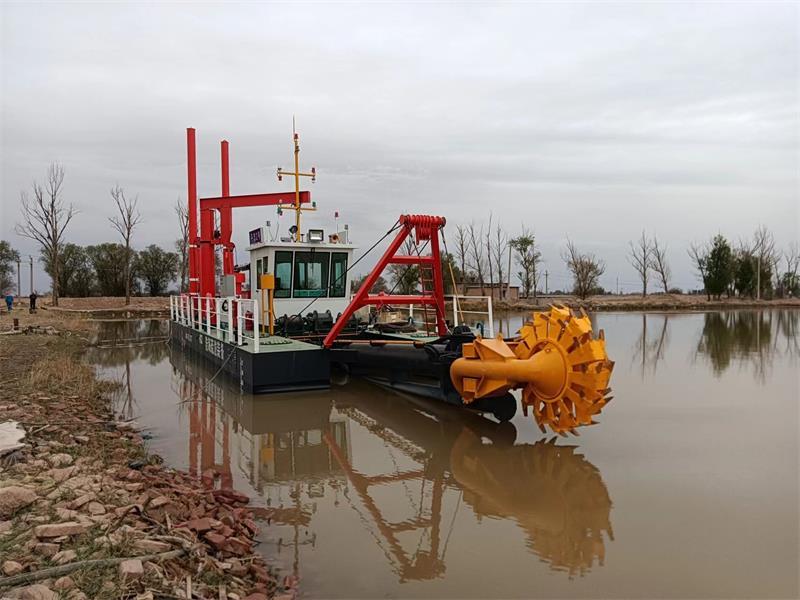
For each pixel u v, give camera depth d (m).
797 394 10.32
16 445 5.71
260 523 4.90
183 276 54.50
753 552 4.25
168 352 19.28
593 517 4.95
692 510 5.07
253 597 3.51
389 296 10.73
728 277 54.00
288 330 13.05
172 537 4.01
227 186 20.12
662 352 16.72
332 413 9.18
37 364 12.47
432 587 3.81
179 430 8.27
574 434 7.02
